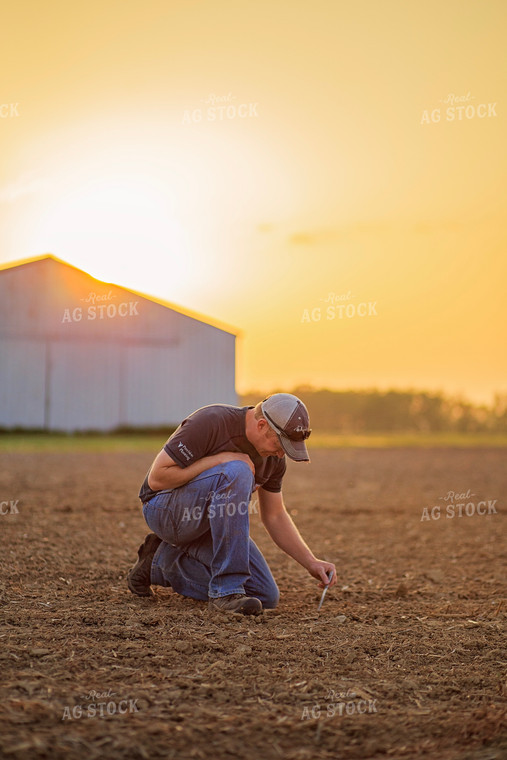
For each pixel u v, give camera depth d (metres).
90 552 6.12
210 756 2.54
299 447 4.25
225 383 24.56
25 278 23.45
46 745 2.48
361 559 6.47
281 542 4.66
